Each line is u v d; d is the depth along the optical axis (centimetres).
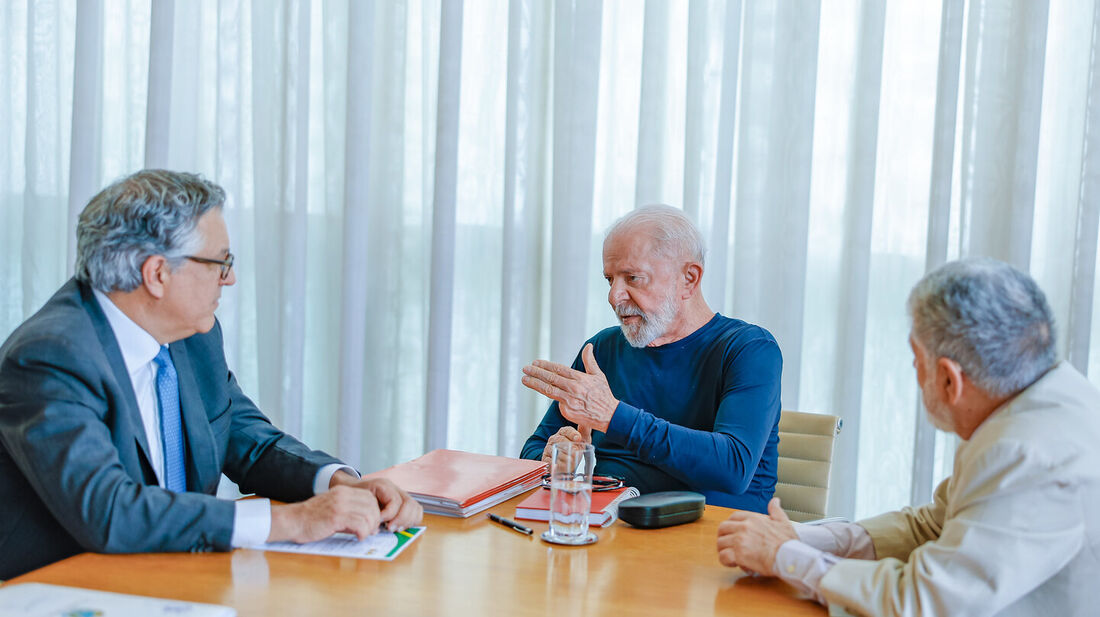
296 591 121
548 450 194
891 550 139
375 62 321
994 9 280
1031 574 110
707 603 122
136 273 149
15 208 347
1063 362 123
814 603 123
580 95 296
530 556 139
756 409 195
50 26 338
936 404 125
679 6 304
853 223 290
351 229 311
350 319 313
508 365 308
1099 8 271
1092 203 275
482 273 324
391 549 139
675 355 213
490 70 319
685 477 185
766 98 294
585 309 301
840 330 296
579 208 298
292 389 320
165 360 167
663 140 306
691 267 209
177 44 329
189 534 133
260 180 325
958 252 287
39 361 138
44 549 145
